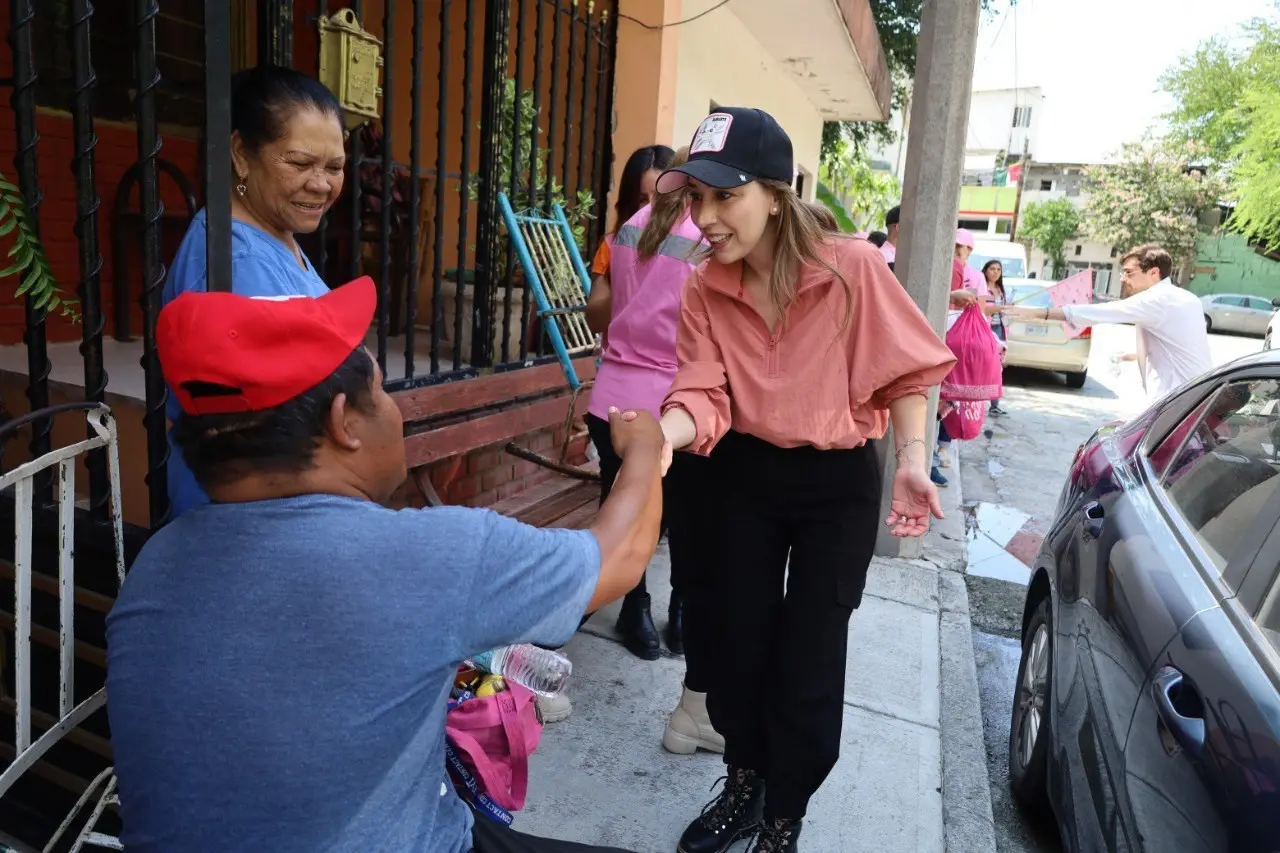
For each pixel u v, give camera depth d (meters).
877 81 9.48
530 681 1.62
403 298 4.96
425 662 0.96
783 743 2.09
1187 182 35.56
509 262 3.86
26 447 3.16
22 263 1.83
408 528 0.99
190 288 1.67
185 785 0.93
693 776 2.67
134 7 1.61
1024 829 2.80
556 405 4.07
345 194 4.48
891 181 17.61
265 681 0.93
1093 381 12.87
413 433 3.18
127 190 3.83
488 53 3.69
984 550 5.45
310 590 0.94
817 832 2.49
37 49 3.68
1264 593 1.70
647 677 3.20
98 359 1.79
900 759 2.85
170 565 0.99
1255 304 30.05
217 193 1.55
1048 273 45.03
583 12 4.83
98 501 1.98
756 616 2.14
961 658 3.63
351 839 0.96
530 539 1.06
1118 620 2.10
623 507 1.24
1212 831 1.45
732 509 2.12
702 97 6.57
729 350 2.04
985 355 5.80
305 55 5.00
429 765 1.07
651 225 2.20
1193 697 1.65
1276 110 21.70
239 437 0.98
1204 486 2.20
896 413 2.02
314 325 0.98
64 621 1.69
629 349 2.94
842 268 1.95
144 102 1.64
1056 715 2.40
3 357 3.40
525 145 4.61
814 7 6.78
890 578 4.31
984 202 44.38
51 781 2.10
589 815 2.47
